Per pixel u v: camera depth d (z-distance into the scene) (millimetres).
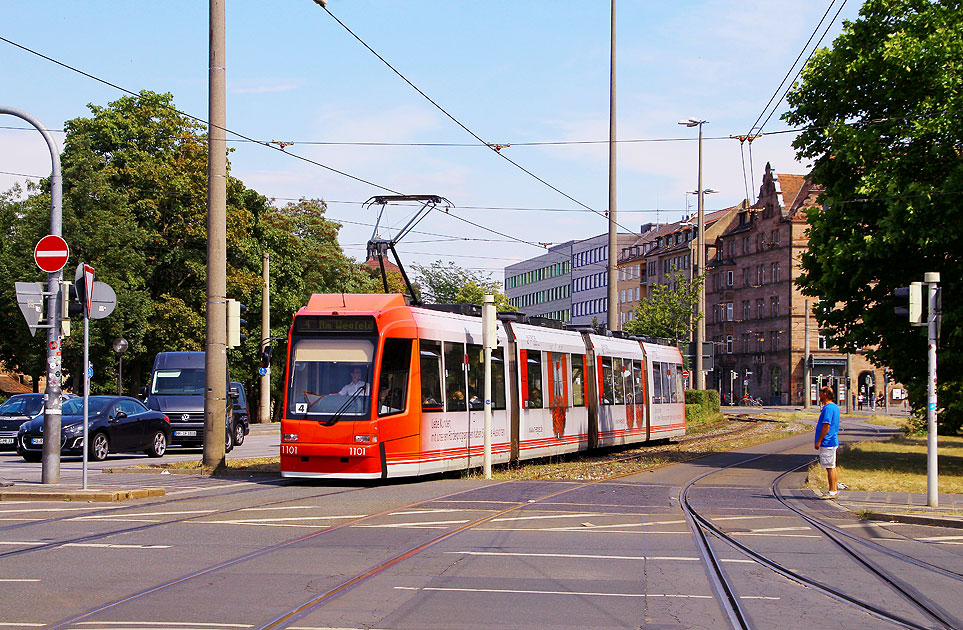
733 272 108812
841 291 24969
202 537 11953
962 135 22547
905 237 22922
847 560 11125
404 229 24750
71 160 46156
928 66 23094
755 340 103500
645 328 57375
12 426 28875
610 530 13055
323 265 73438
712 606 8633
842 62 24531
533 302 161875
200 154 51250
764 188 102875
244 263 57688
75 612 8039
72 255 45406
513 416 23516
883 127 23859
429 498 16219
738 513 15117
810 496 17625
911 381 25672
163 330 49906
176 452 33469
